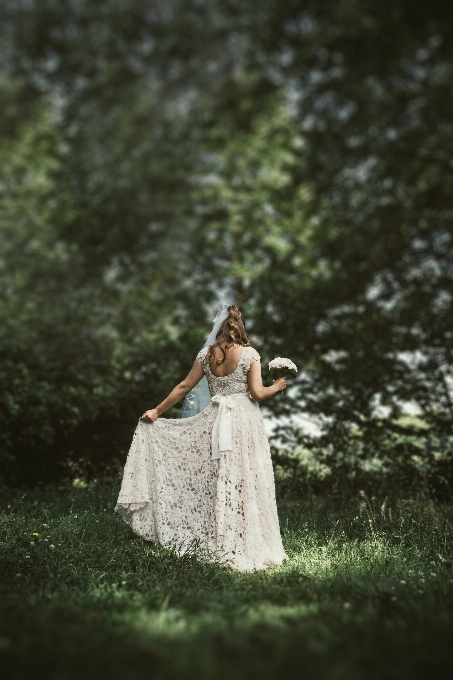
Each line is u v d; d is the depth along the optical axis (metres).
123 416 7.47
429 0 8.38
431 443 7.37
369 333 7.46
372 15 8.71
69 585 3.35
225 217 10.18
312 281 8.14
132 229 10.11
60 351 7.77
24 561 3.71
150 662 2.05
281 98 10.16
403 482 6.95
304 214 9.23
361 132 8.70
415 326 7.55
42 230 10.41
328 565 4.00
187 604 2.92
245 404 4.48
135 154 10.61
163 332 8.34
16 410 6.55
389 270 8.15
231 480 4.30
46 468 7.19
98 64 10.75
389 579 3.32
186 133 10.71
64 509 5.45
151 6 10.26
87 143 10.70
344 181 8.76
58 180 10.59
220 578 3.60
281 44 9.31
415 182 8.52
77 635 2.29
